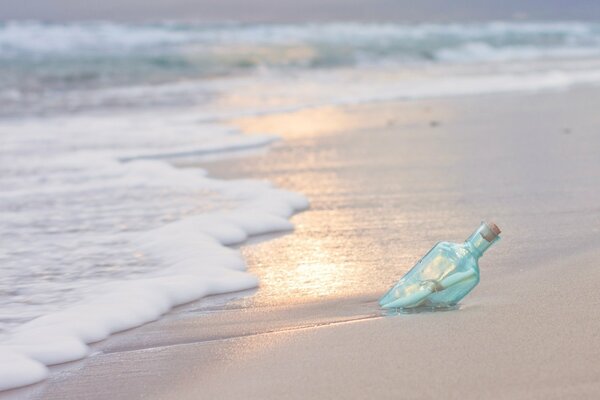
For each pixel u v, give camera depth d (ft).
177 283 21.93
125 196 35.96
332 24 168.76
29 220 31.58
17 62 115.14
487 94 83.97
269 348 16.94
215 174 42.14
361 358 15.84
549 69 118.62
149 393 15.33
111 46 131.54
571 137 51.47
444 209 31.78
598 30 193.26
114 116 71.31
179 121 66.80
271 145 52.42
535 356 15.35
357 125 61.77
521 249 24.75
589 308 18.17
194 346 17.89
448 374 14.73
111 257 25.94
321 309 20.11
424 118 64.85
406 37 164.76
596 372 14.51
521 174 38.81
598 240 25.63
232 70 120.06
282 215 31.32
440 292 18.78
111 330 19.31
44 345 17.78
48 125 65.00
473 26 185.37
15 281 23.53
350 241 27.37
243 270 24.18
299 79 107.96
